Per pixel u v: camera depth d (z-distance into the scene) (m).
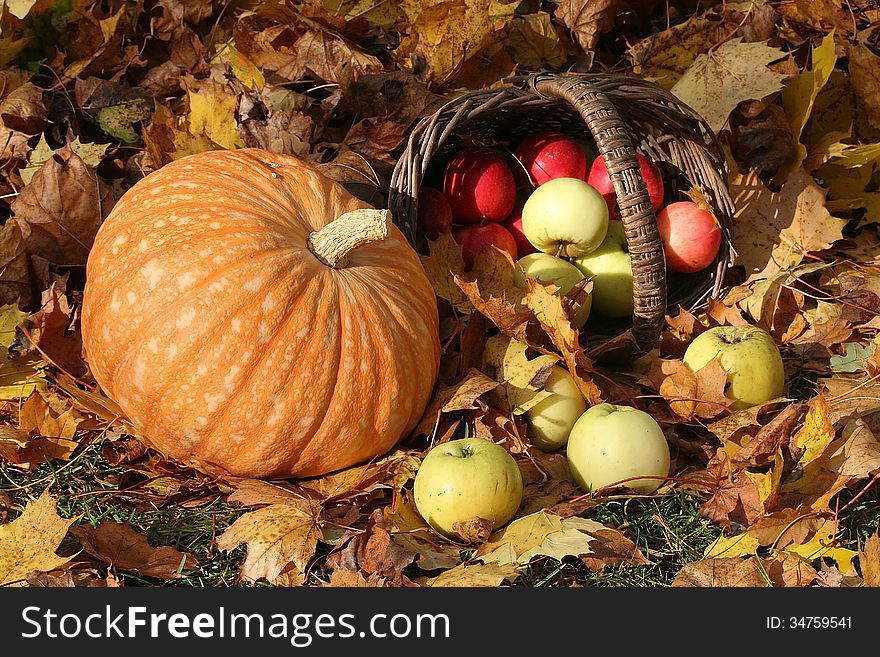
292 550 1.57
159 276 1.60
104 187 1.82
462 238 1.84
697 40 2.10
